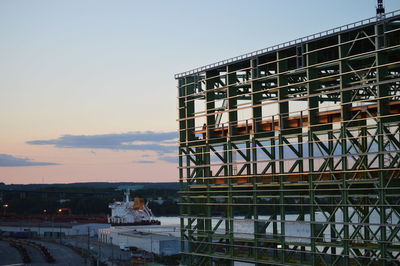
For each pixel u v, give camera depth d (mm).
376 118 69062
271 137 83125
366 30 72000
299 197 78625
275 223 83125
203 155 96812
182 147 101562
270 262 82375
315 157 76062
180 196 101188
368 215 69688
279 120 81438
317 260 76812
